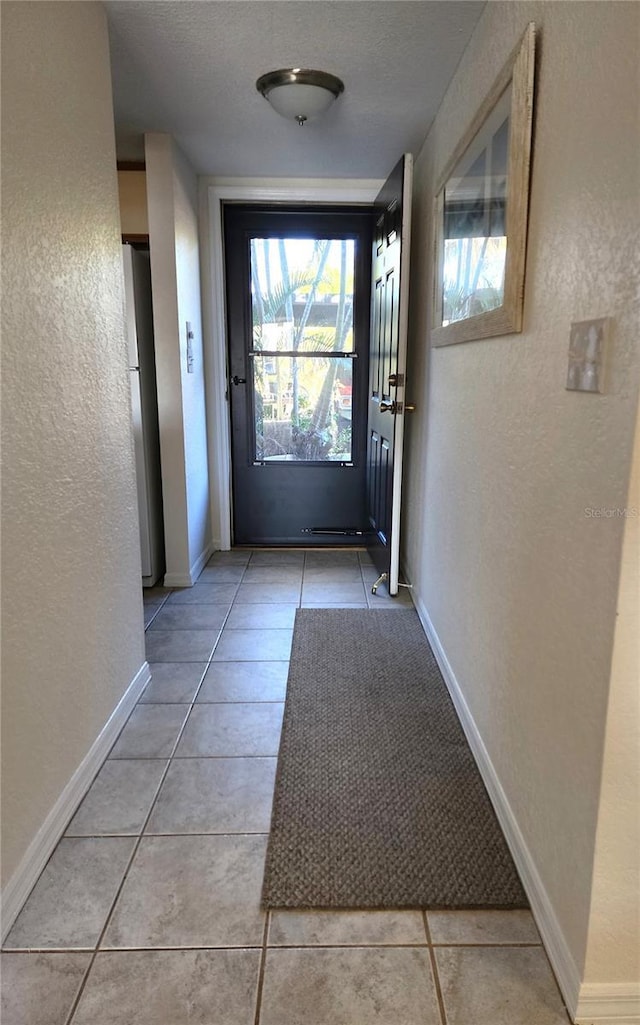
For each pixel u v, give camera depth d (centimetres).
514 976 114
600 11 97
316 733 188
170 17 176
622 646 92
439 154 237
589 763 101
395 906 128
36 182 132
